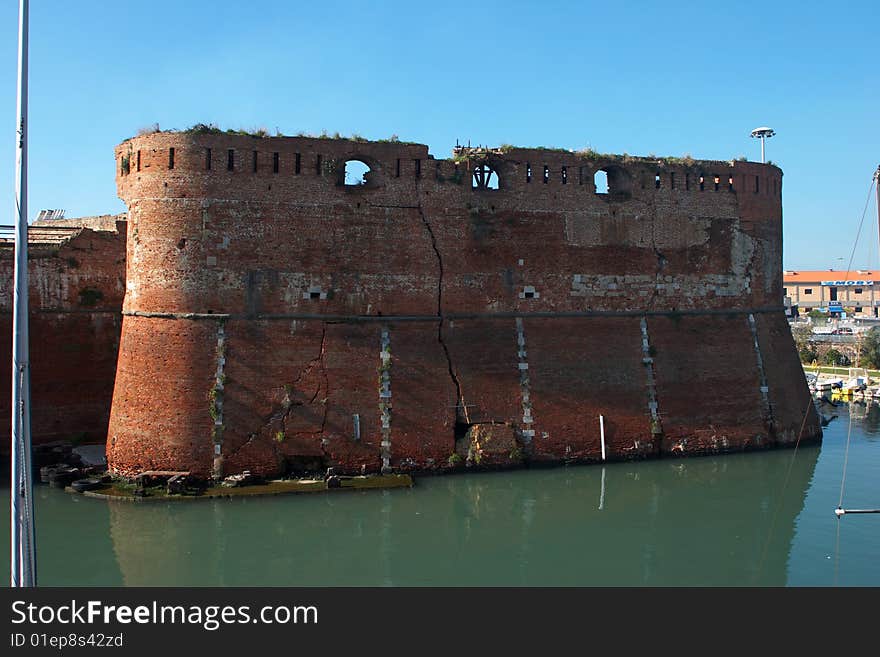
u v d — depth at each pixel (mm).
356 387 35156
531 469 36875
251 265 34469
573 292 39281
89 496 32062
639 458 38781
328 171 35719
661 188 41188
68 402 39531
